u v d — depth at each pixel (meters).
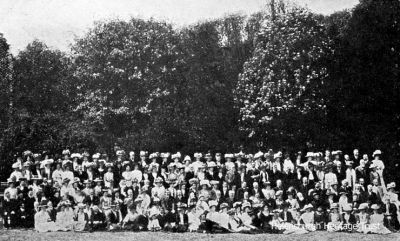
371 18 36.50
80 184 22.70
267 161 25.14
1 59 48.22
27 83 49.94
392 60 35.88
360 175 23.48
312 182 23.14
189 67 48.69
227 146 42.53
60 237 18.23
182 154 42.62
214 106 46.38
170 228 20.72
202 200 21.22
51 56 52.06
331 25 40.62
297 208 21.66
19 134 33.41
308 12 38.59
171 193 22.69
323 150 35.94
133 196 22.73
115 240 17.70
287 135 36.72
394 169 32.22
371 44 35.94
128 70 44.66
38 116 35.88
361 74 36.00
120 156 26.28
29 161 24.09
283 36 37.84
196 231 20.73
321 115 36.44
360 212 20.83
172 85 46.59
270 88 37.06
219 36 51.31
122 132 43.59
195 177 24.09
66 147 34.56
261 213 21.19
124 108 42.91
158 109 44.22
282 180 23.45
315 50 36.97
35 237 18.05
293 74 37.12
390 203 21.61
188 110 46.69
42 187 21.78
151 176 24.30
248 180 23.55
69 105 47.50
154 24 47.69
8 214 21.06
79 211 20.84
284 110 36.19
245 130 39.41
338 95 36.84
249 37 50.69
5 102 44.19
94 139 40.34
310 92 36.59
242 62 49.00
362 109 36.66
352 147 35.62
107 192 21.92
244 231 20.53
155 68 45.56
